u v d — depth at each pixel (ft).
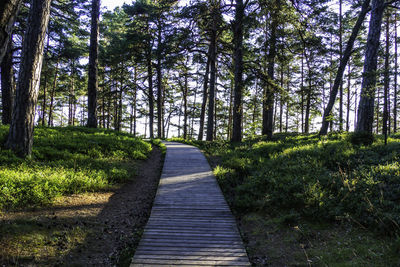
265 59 53.93
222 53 72.08
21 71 29.35
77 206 22.17
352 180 23.53
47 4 29.86
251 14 48.88
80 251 15.66
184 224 20.30
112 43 90.68
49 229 17.15
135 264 14.61
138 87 91.50
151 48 85.20
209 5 61.62
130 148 45.78
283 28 54.49
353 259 14.98
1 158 26.78
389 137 46.26
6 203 19.01
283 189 25.44
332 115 54.39
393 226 16.84
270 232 19.49
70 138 43.19
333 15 51.65
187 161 42.98
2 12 9.50
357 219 18.84
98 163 34.63
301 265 15.06
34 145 35.50
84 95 123.65
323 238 17.83
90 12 63.10
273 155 40.04
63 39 66.13
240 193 27.40
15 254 13.83
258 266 15.12
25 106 29.63
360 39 80.18
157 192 27.71
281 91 56.59
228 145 57.41
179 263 14.83
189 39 60.18
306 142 46.98
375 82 39.63
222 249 16.61
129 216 22.04
